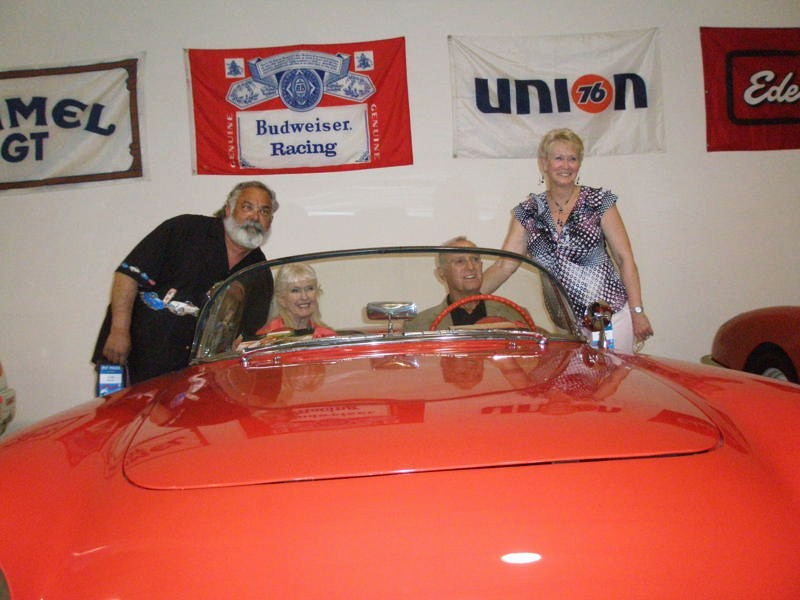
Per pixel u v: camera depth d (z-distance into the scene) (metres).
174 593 0.91
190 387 1.68
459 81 5.62
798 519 1.02
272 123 5.58
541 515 0.97
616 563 0.91
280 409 1.34
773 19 5.83
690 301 5.88
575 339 2.20
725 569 0.92
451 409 1.27
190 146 5.57
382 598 0.88
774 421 1.31
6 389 3.92
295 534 0.96
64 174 5.57
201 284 3.58
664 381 1.58
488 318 2.36
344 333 2.29
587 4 5.69
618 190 5.76
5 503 1.10
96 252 5.60
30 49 5.55
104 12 5.54
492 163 5.67
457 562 0.91
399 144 5.62
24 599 0.95
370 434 1.17
